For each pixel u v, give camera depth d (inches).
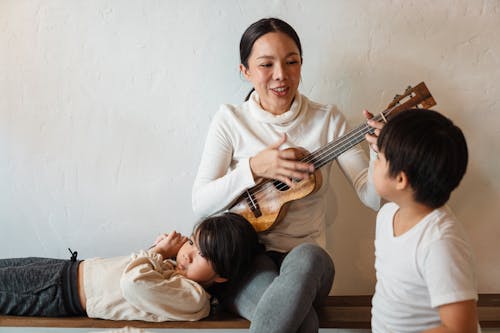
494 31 84.7
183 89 88.4
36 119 89.3
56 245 92.3
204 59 87.4
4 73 88.0
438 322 56.3
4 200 91.4
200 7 85.8
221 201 75.9
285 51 74.4
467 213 89.2
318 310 78.3
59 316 73.9
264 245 78.0
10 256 92.4
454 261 52.6
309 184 73.9
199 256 72.3
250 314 71.1
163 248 76.8
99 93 88.6
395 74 86.7
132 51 87.4
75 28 86.7
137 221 91.8
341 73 87.0
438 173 53.2
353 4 85.0
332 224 90.4
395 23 85.2
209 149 80.0
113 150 90.2
